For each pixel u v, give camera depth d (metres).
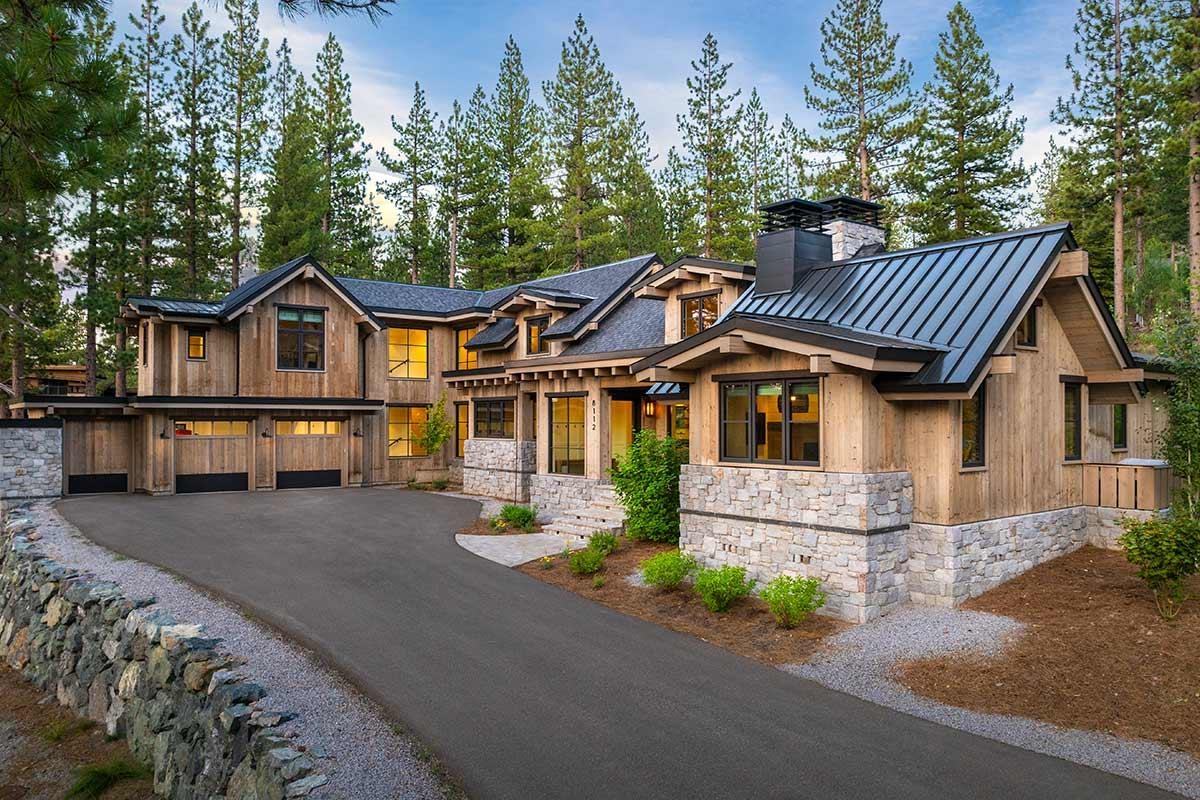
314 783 6.88
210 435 24.80
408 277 48.47
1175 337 15.45
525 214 44.53
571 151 40.72
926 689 9.02
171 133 35.88
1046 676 9.03
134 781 9.81
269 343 25.53
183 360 24.33
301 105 40.94
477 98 44.62
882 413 11.87
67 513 20.09
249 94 41.06
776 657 10.21
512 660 10.06
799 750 7.62
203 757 8.73
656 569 12.80
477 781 7.07
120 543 16.45
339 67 43.12
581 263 41.12
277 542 16.80
